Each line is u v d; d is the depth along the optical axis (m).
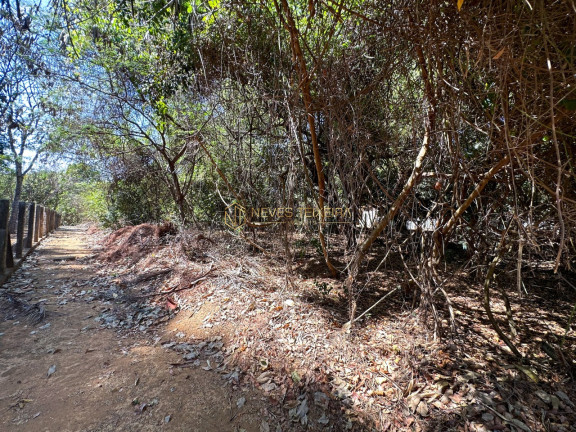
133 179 8.03
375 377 2.35
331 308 3.42
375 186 3.45
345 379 2.35
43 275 4.96
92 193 10.55
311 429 2.01
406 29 2.25
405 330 2.94
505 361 2.44
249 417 2.11
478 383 2.20
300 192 4.08
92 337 3.12
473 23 1.69
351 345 2.71
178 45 4.41
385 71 2.63
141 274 4.93
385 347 2.67
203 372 2.55
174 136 6.07
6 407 2.13
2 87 3.70
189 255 5.24
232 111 4.26
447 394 2.13
